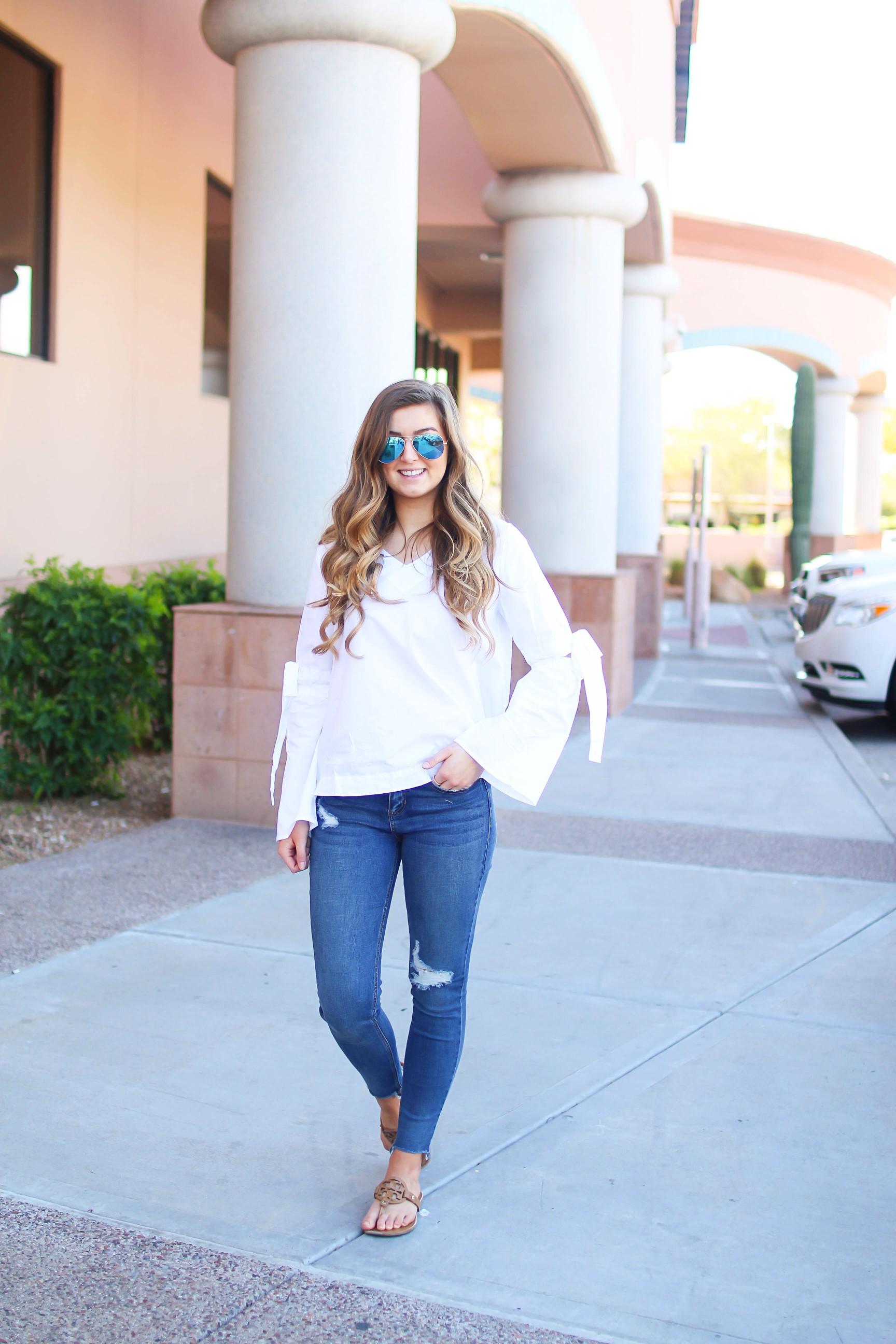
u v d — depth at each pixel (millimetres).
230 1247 2469
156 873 5168
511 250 9648
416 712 2467
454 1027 2559
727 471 56000
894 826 6328
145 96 8219
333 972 2494
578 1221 2596
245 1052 3402
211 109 9234
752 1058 3436
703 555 15906
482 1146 2904
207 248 9570
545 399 9586
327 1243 2488
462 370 19609
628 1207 2654
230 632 5953
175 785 6152
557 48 7094
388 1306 2287
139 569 8375
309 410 5762
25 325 7152
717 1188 2740
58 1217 2559
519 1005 3795
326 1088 3195
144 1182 2709
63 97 7254
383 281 5750
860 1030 3645
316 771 2594
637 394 13953
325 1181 2738
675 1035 3582
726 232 21500
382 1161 2838
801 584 13484
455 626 2451
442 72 7500
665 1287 2363
